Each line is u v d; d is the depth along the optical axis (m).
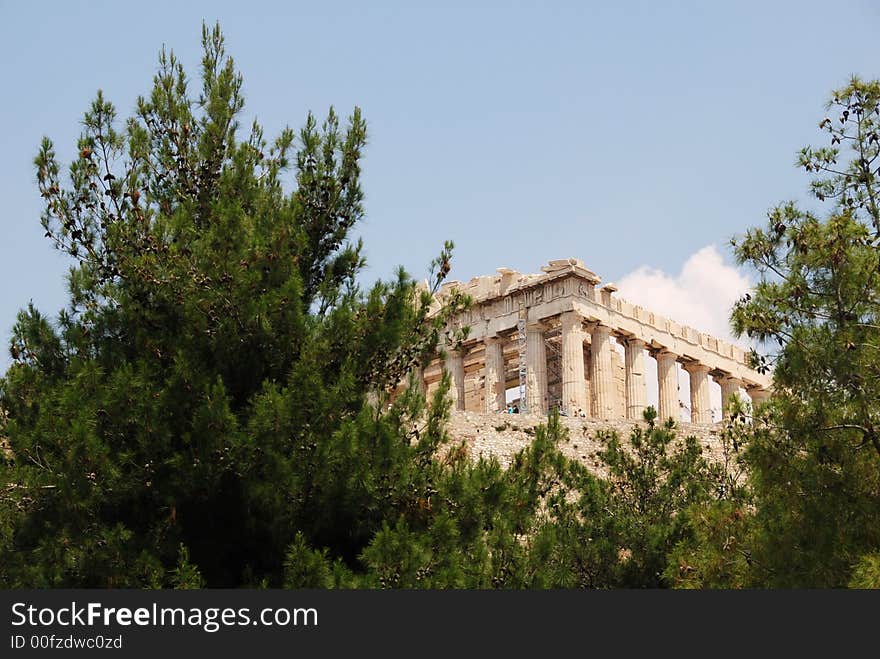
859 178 25.69
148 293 23.78
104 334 24.33
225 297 23.41
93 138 25.02
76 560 21.67
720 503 26.42
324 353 23.70
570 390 71.38
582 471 34.03
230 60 27.59
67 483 21.52
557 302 73.50
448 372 24.77
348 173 26.83
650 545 31.81
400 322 24.28
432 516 22.91
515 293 75.81
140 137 25.73
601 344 74.56
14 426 22.23
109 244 24.11
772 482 24.17
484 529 23.44
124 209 24.53
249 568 22.36
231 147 26.55
